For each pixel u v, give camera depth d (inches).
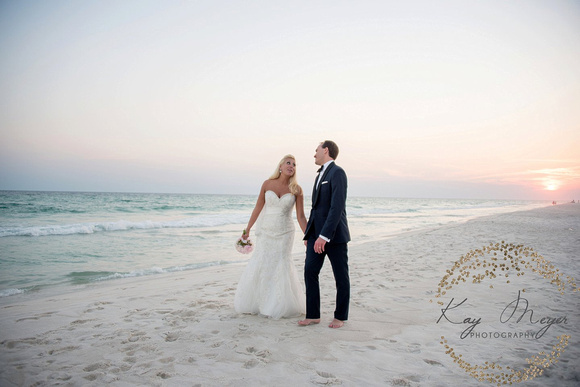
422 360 108.3
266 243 152.6
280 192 154.3
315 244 130.5
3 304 189.2
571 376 96.8
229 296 188.5
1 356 110.4
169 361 106.8
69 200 1496.1
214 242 461.7
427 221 935.7
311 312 139.8
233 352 113.3
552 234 496.4
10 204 1129.4
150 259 341.7
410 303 171.9
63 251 372.2
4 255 344.8
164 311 159.5
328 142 143.9
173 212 1144.2
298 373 98.8
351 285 211.0
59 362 106.3
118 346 118.5
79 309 164.4
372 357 110.1
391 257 321.1
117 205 1328.7
